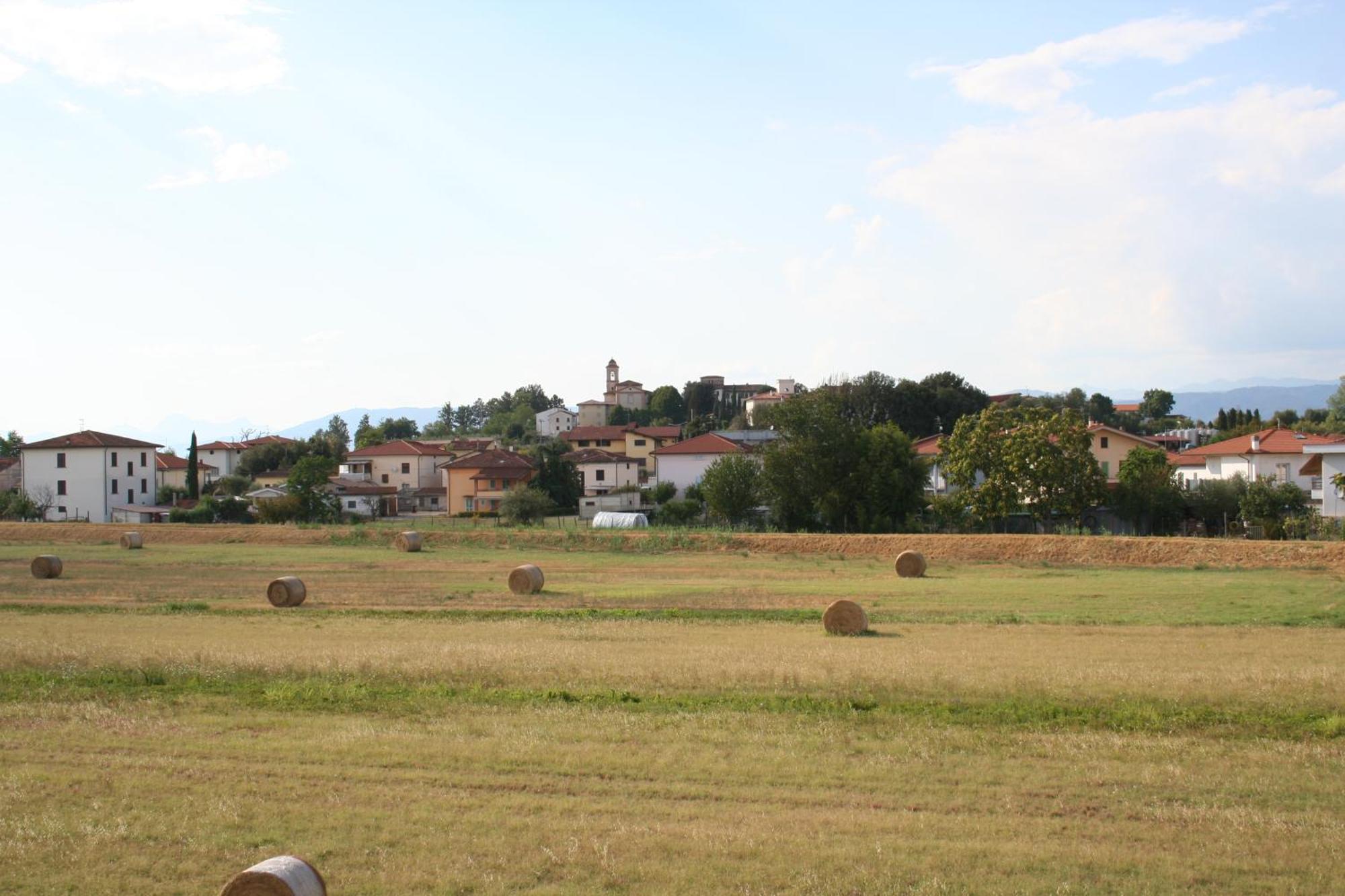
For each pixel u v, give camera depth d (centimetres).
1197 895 1047
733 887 1077
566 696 1886
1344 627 2705
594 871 1117
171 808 1312
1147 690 1831
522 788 1377
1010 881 1081
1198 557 4738
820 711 1759
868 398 11612
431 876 1105
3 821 1272
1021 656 2242
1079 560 4966
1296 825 1222
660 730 1638
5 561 5172
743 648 2416
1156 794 1332
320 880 1009
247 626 2941
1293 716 1677
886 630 2752
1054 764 1455
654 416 17750
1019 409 6950
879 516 6681
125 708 1828
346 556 5503
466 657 2211
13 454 13788
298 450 13500
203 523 8306
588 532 6144
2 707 1825
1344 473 5853
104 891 1084
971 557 5191
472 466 9838
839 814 1273
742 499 7244
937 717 1719
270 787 1385
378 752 1528
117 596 3781
